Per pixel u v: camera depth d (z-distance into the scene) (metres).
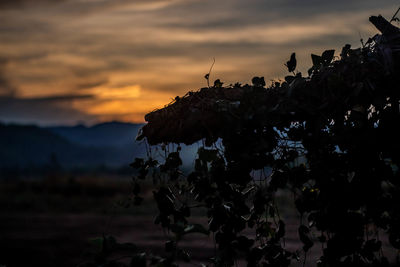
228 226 1.81
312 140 1.72
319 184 1.75
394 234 1.78
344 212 1.74
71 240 11.38
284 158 1.79
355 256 1.77
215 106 1.72
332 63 1.83
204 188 1.76
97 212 17.34
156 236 11.12
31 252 10.05
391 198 1.75
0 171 166.25
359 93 1.74
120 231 12.25
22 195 22.95
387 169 1.73
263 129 1.77
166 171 1.86
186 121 1.77
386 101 1.77
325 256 1.76
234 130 1.66
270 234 1.91
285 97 1.73
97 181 26.84
